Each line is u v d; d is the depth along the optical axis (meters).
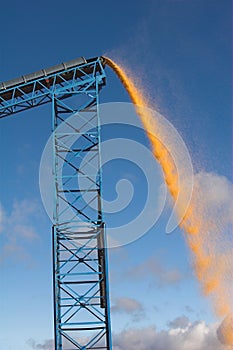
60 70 60.53
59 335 51.69
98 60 60.53
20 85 60.25
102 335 51.69
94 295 53.06
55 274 53.34
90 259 54.00
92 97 59.44
